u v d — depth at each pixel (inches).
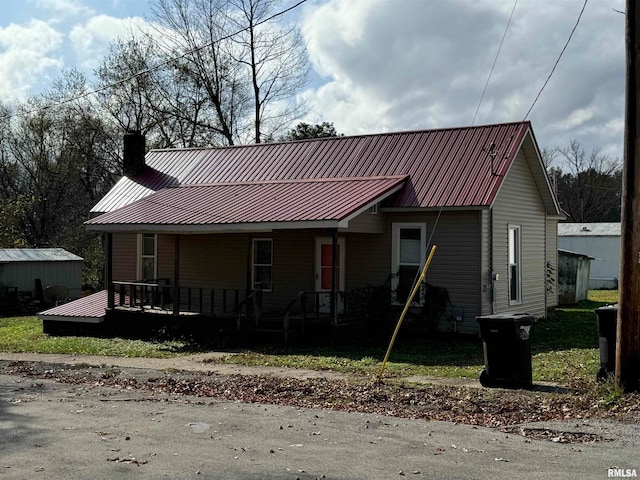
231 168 975.0
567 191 2866.6
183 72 1656.0
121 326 844.0
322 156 922.1
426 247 778.2
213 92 1675.7
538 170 883.4
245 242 883.4
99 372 581.3
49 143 1812.3
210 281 908.6
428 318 772.6
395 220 794.2
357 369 573.9
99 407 422.9
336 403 433.4
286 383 505.0
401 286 791.7
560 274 1164.5
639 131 416.5
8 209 1649.9
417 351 686.5
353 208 709.9
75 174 1782.7
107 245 850.8
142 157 1055.6
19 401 445.1
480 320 474.3
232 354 685.9
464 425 366.9
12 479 272.2
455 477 272.1
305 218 702.5
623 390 417.4
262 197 821.9
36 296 1310.3
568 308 1077.1
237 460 298.7
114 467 288.2
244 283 883.4
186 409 414.9
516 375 465.1
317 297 739.4
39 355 716.7
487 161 794.8
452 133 864.9
